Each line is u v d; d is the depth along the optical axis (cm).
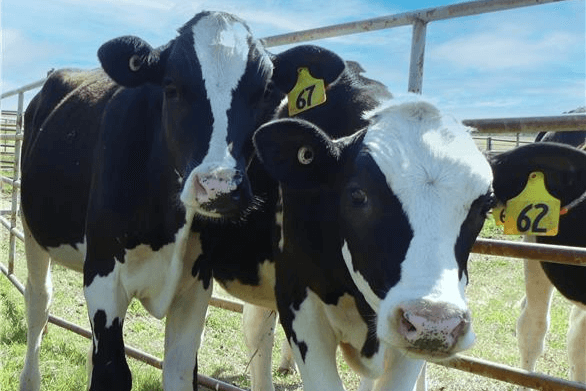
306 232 357
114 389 404
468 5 403
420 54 427
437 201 284
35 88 789
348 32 466
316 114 397
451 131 305
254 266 439
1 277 920
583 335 549
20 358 616
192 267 426
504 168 343
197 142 362
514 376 378
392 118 313
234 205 340
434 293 261
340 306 364
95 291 412
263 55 388
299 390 580
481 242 388
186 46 381
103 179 409
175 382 425
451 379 605
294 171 330
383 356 368
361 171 300
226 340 710
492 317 823
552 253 364
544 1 377
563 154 334
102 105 456
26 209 525
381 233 289
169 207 400
